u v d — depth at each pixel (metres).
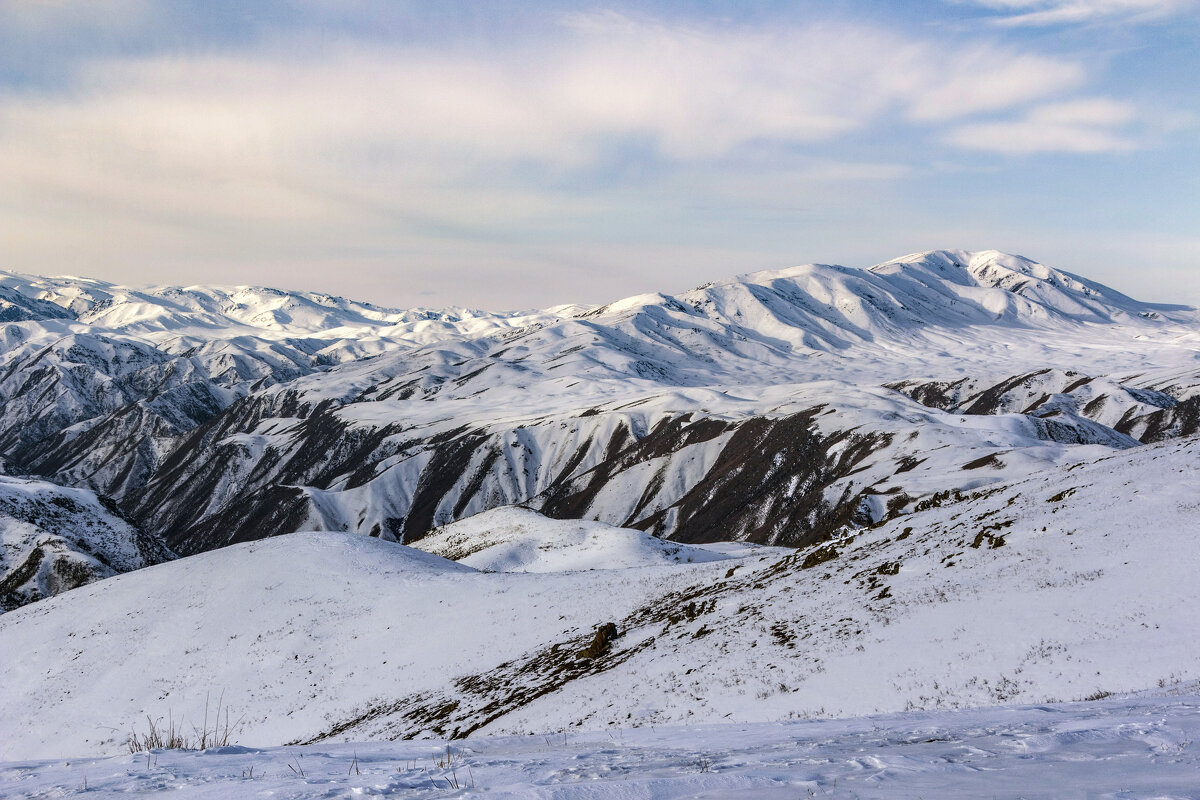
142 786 8.02
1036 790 4.98
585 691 30.00
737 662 26.77
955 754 6.97
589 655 36.50
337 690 45.22
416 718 36.88
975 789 5.23
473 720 32.62
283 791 7.09
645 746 10.46
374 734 36.62
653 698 26.14
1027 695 17.17
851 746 8.38
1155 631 18.42
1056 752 6.64
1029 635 20.56
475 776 7.73
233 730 43.66
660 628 37.22
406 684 43.34
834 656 24.08
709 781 6.34
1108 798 4.43
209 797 7.10
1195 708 8.87
